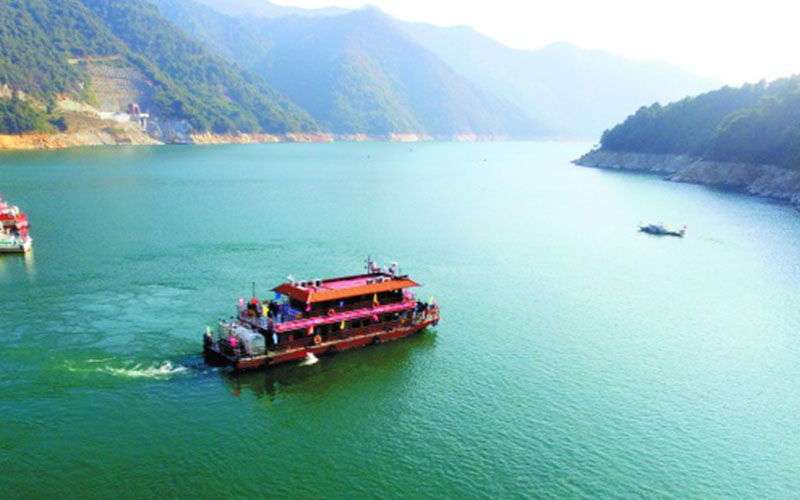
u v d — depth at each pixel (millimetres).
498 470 42750
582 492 40812
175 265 90312
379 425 48094
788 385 57344
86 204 145375
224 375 55469
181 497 38844
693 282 91500
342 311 62938
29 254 95500
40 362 56031
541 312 75625
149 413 48406
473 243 114750
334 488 40312
